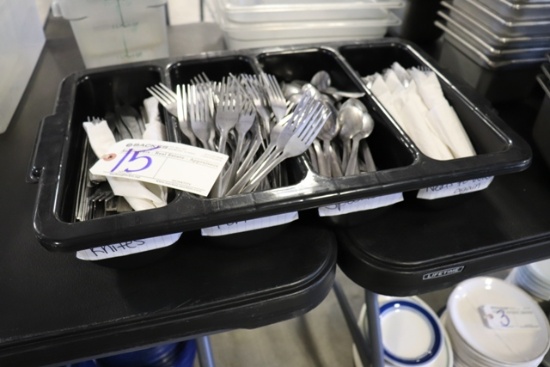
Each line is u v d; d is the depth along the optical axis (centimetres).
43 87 87
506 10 73
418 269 54
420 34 100
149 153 52
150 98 71
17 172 66
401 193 54
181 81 76
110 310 48
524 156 54
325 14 92
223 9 89
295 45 80
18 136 74
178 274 52
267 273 52
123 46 88
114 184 49
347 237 57
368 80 76
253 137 61
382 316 108
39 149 53
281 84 78
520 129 77
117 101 74
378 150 65
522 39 74
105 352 48
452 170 52
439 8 95
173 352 95
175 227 44
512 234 58
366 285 57
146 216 44
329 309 130
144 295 49
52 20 114
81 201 52
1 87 74
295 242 55
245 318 51
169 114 64
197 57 75
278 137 59
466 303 106
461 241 57
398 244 56
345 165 61
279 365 117
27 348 45
